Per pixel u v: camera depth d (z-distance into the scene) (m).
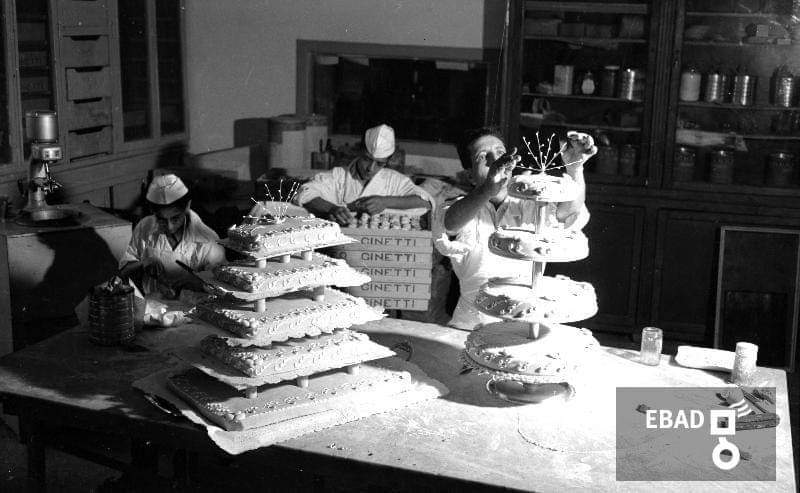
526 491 2.26
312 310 2.69
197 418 2.59
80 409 2.70
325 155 6.20
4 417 4.25
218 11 6.65
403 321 3.51
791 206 5.41
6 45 5.07
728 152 5.53
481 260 3.32
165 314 3.40
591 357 3.14
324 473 2.45
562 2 5.61
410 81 6.32
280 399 2.64
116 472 3.94
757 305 5.41
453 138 6.29
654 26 5.41
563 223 3.04
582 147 2.79
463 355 2.81
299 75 6.56
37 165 4.48
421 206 4.42
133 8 6.20
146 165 6.49
